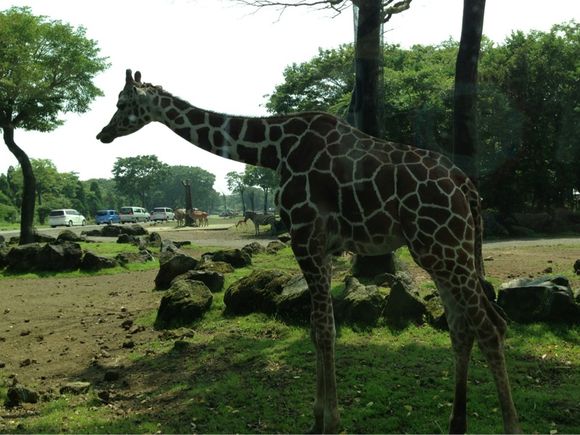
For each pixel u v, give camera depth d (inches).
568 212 871.1
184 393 239.9
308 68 687.1
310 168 193.5
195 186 5029.5
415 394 220.8
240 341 302.8
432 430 193.3
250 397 227.5
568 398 212.4
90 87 959.0
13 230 1948.8
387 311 313.3
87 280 580.4
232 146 213.0
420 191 178.1
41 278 606.5
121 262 663.1
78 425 212.5
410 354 267.1
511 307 310.3
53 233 1435.8
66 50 919.7
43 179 3223.4
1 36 851.4
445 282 177.2
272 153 206.5
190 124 220.5
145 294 468.4
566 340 283.0
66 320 397.7
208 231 1520.7
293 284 343.6
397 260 429.7
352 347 279.7
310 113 205.2
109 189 5497.1
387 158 186.2
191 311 351.3
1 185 3107.8
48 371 289.1
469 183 184.2
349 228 189.8
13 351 328.2
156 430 204.4
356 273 410.9
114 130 231.6
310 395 224.8
